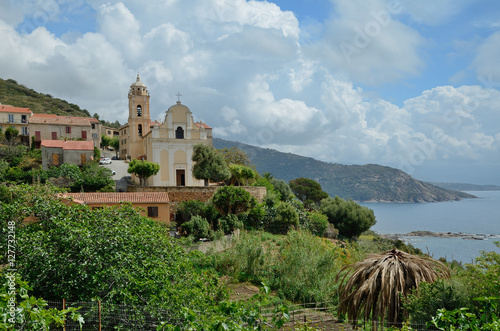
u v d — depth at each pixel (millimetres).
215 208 39594
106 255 14383
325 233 51031
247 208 40031
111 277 13914
